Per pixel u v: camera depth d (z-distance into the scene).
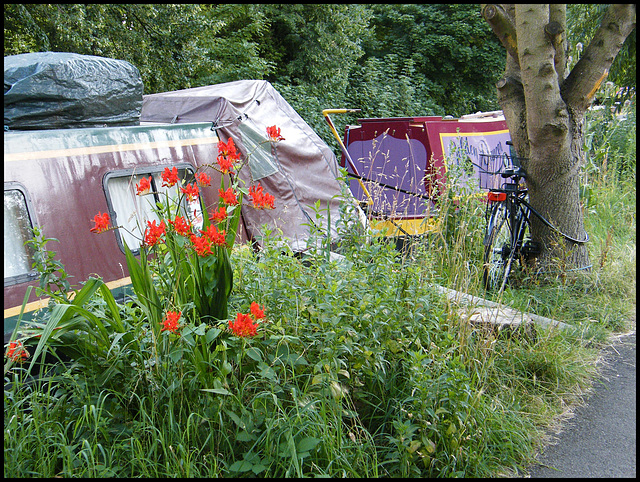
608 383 4.71
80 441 3.13
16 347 3.17
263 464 3.02
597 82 6.29
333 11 16.98
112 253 4.54
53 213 4.20
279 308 3.67
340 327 3.52
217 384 3.09
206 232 3.25
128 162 4.86
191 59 12.99
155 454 3.04
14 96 4.38
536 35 5.86
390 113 17.45
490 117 9.88
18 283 3.86
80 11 10.63
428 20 22.25
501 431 3.70
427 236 5.84
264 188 6.16
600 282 6.47
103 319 3.36
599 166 10.10
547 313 5.79
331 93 16.22
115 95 5.01
